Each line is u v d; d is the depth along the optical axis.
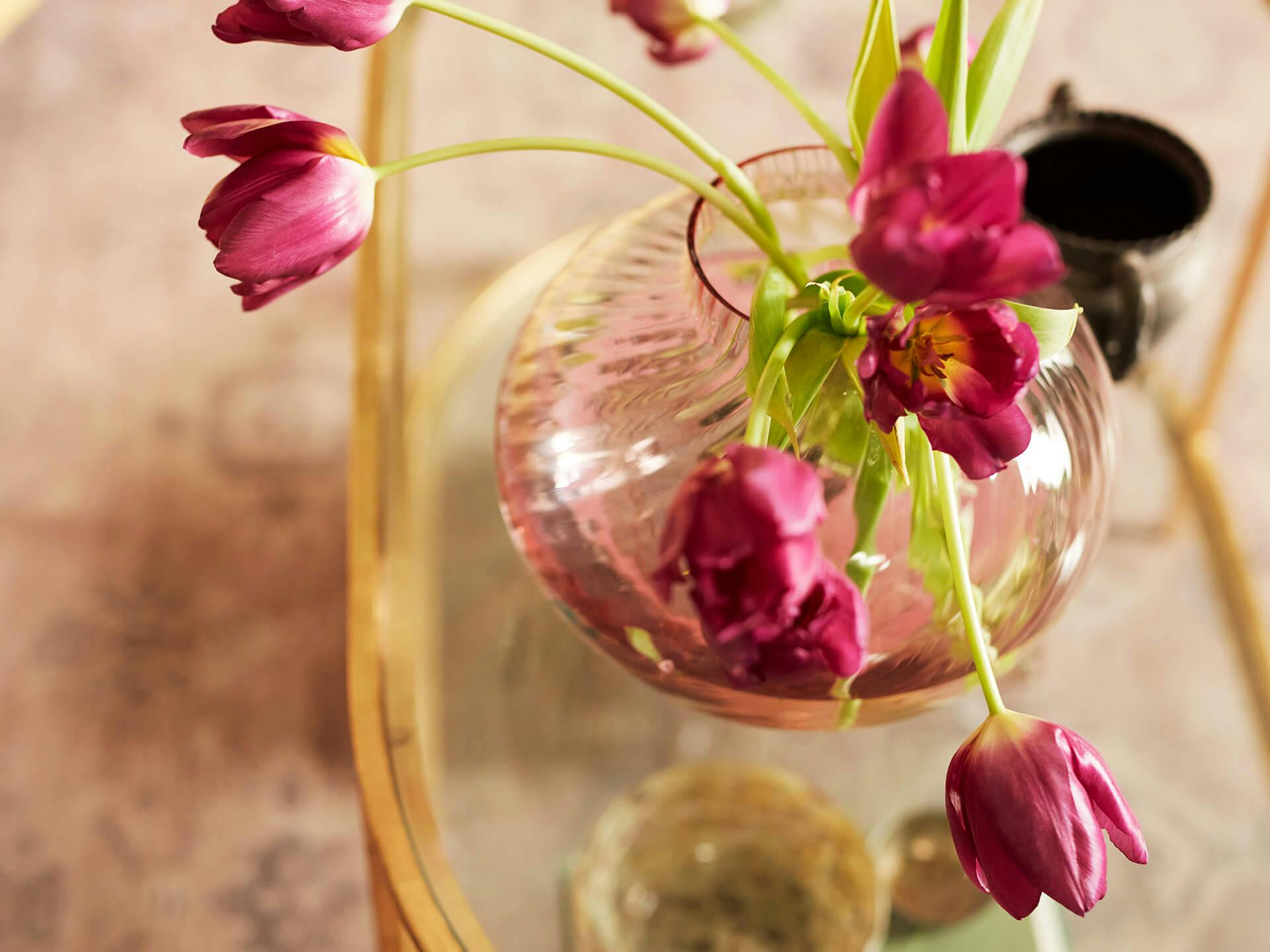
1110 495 0.74
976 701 1.01
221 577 1.63
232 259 0.60
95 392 1.77
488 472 1.15
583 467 0.69
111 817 1.49
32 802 1.50
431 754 0.96
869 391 0.57
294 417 1.74
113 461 1.72
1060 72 1.83
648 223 0.73
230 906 1.44
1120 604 1.11
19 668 1.58
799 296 0.64
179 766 1.52
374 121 1.08
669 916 0.88
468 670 1.01
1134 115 0.94
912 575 0.66
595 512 0.68
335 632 1.59
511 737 0.98
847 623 0.54
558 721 0.98
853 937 0.86
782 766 0.97
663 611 0.68
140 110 2.01
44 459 1.72
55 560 1.65
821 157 0.68
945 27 0.61
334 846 1.47
